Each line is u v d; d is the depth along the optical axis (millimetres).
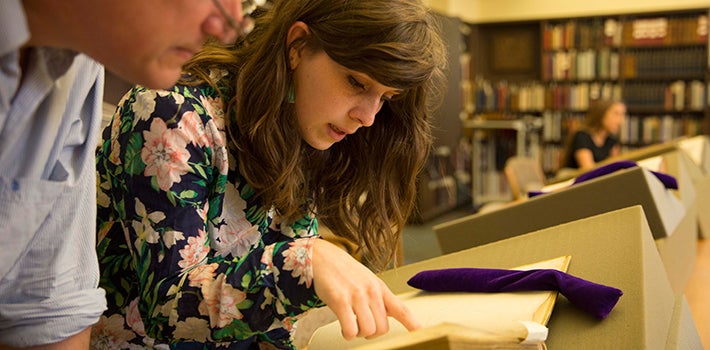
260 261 791
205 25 579
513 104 8320
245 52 968
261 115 922
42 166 649
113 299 953
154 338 872
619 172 1472
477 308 921
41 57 597
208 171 890
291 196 980
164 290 820
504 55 8492
